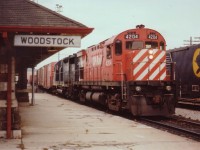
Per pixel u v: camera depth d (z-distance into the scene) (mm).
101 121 14953
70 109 21156
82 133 11703
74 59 28953
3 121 10672
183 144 9781
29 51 13609
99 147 9375
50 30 9430
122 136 11086
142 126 13375
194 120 15758
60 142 10078
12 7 10031
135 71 16266
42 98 33812
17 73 24688
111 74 17859
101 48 19953
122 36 17453
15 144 9703
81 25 9711
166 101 16156
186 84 21625
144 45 17453
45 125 13688
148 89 16219
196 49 20531
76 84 26922
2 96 10758
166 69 17031
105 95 20031
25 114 18016
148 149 9109
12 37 10172
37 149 9062
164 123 14453
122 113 18781
